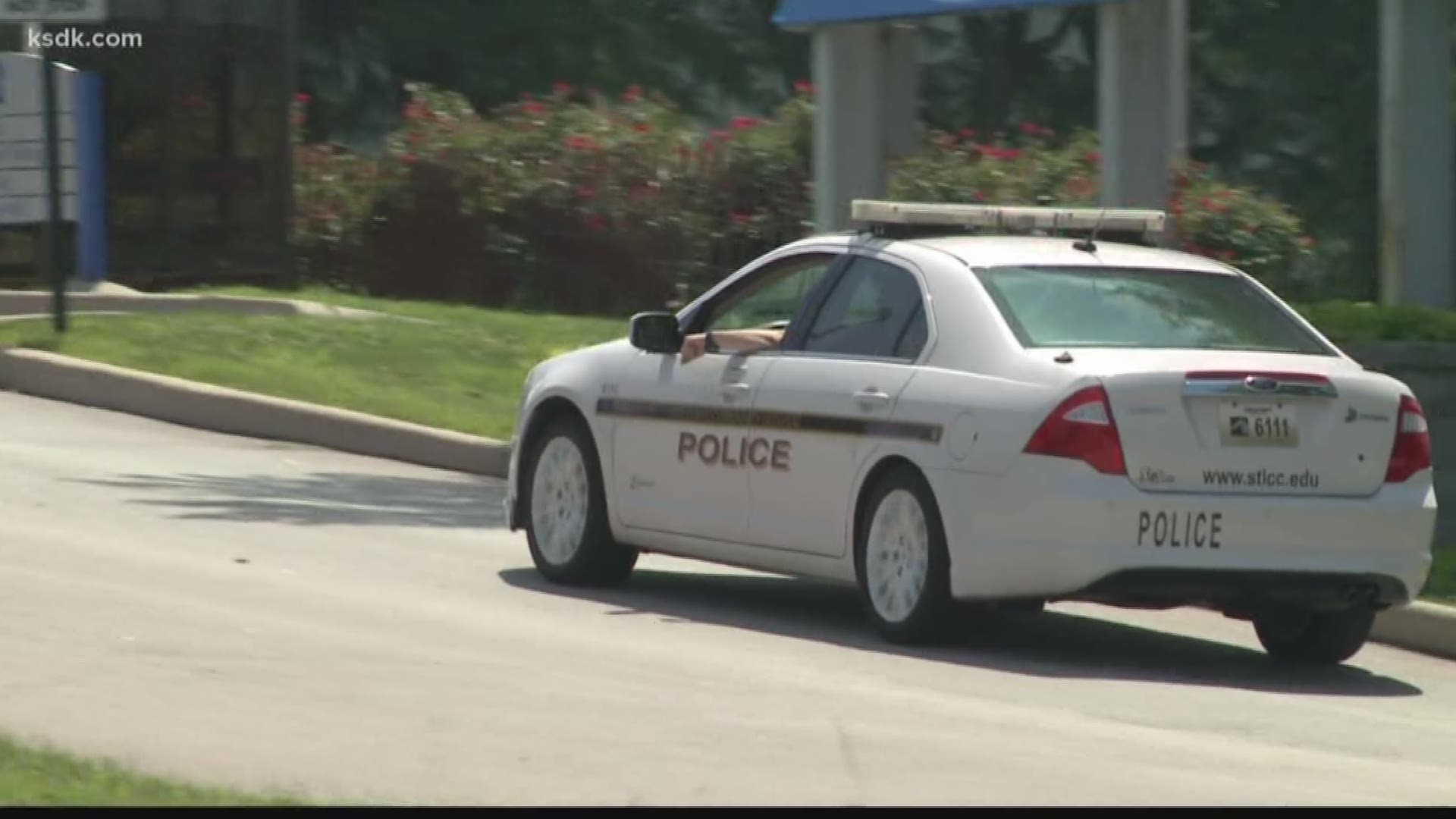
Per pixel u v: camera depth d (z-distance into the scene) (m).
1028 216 40.78
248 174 86.00
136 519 46.78
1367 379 36.44
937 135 88.19
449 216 93.38
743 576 45.47
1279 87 118.81
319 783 26.03
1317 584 35.91
